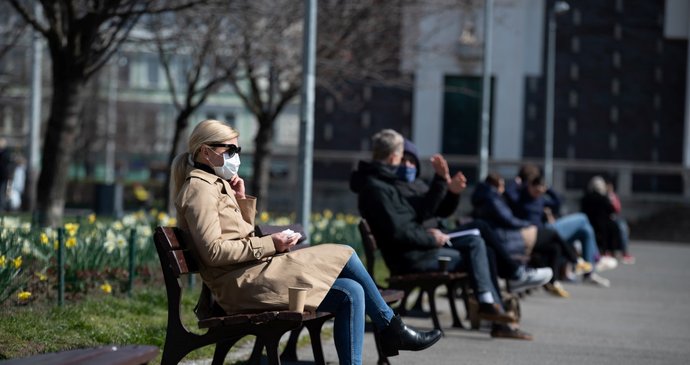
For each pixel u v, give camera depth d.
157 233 15.35
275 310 15.76
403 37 65.38
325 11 57.38
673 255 69.19
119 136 148.25
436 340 17.80
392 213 23.11
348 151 115.62
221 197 16.09
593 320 30.11
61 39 41.19
